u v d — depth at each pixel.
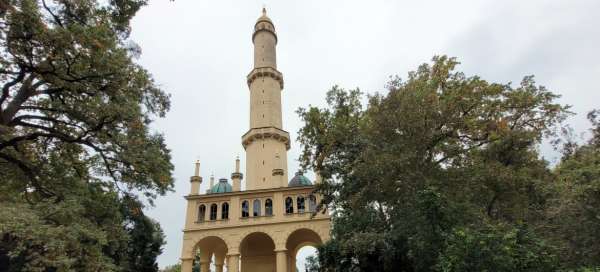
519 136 20.83
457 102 20.38
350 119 25.02
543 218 20.19
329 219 38.56
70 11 16.83
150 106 19.55
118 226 20.50
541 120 22.72
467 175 18.83
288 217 39.59
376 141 19.61
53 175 19.44
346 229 25.92
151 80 19.33
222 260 45.72
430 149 19.94
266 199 41.34
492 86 21.67
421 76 22.80
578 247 16.25
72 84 17.19
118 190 20.61
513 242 13.79
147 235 36.12
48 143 19.83
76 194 19.02
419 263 17.80
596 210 16.25
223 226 39.44
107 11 17.41
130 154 18.25
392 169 17.92
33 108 17.69
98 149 19.03
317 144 25.64
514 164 22.17
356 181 21.02
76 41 15.69
